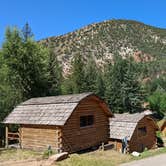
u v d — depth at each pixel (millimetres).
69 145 25312
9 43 43625
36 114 27016
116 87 75688
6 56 43656
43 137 25797
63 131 24844
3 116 34812
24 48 43750
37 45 45312
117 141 30047
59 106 26469
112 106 75250
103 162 22562
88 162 21938
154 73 169500
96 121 28828
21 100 41125
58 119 24953
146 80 153000
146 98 88438
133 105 74750
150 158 24844
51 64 56781
